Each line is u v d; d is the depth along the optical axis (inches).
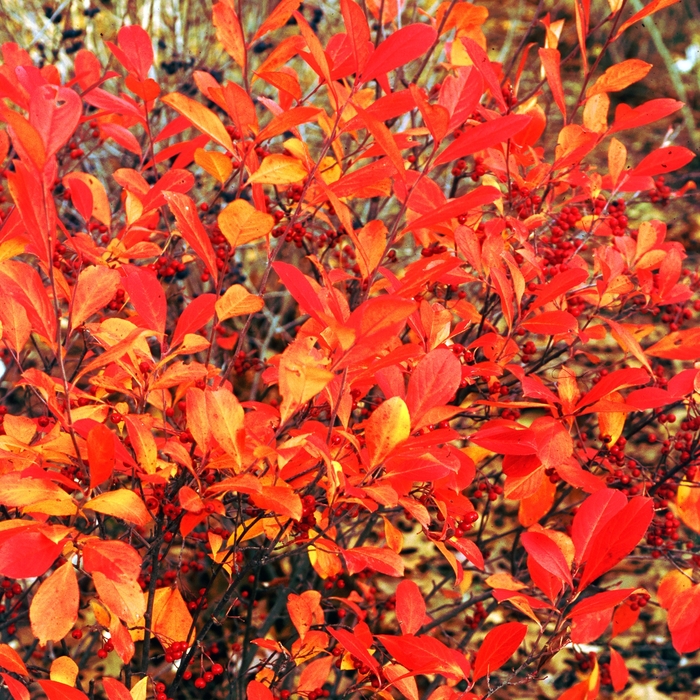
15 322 43.9
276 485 43.4
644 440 70.0
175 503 47.6
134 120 55.8
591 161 122.3
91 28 92.6
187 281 71.8
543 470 47.3
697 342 49.2
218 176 45.8
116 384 44.9
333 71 44.7
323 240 57.3
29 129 38.3
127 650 44.1
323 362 43.3
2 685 49.6
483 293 60.8
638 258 52.2
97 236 55.3
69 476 46.2
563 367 48.8
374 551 44.7
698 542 59.7
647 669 77.3
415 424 44.2
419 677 76.6
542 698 72.1
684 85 155.6
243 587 70.2
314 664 47.1
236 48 48.1
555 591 46.8
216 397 42.6
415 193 47.7
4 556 40.5
